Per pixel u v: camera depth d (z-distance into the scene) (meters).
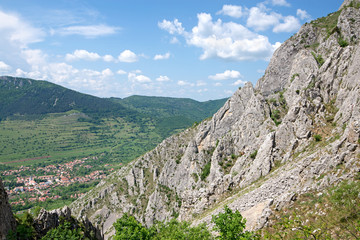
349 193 38.03
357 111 51.50
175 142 174.88
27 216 55.88
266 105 106.31
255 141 100.56
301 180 51.34
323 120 74.25
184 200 102.38
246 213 58.34
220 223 39.41
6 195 50.44
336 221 34.78
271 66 119.00
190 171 130.38
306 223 38.84
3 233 45.53
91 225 76.00
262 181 71.94
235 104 129.50
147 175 169.75
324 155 49.97
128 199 164.25
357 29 89.00
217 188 89.75
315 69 95.50
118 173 199.25
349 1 113.12
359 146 45.00
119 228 52.41
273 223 44.06
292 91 101.81
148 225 133.38
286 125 80.81
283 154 77.81
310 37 113.19
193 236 46.91
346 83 72.88
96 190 197.00
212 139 132.25
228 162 107.31
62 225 61.41
